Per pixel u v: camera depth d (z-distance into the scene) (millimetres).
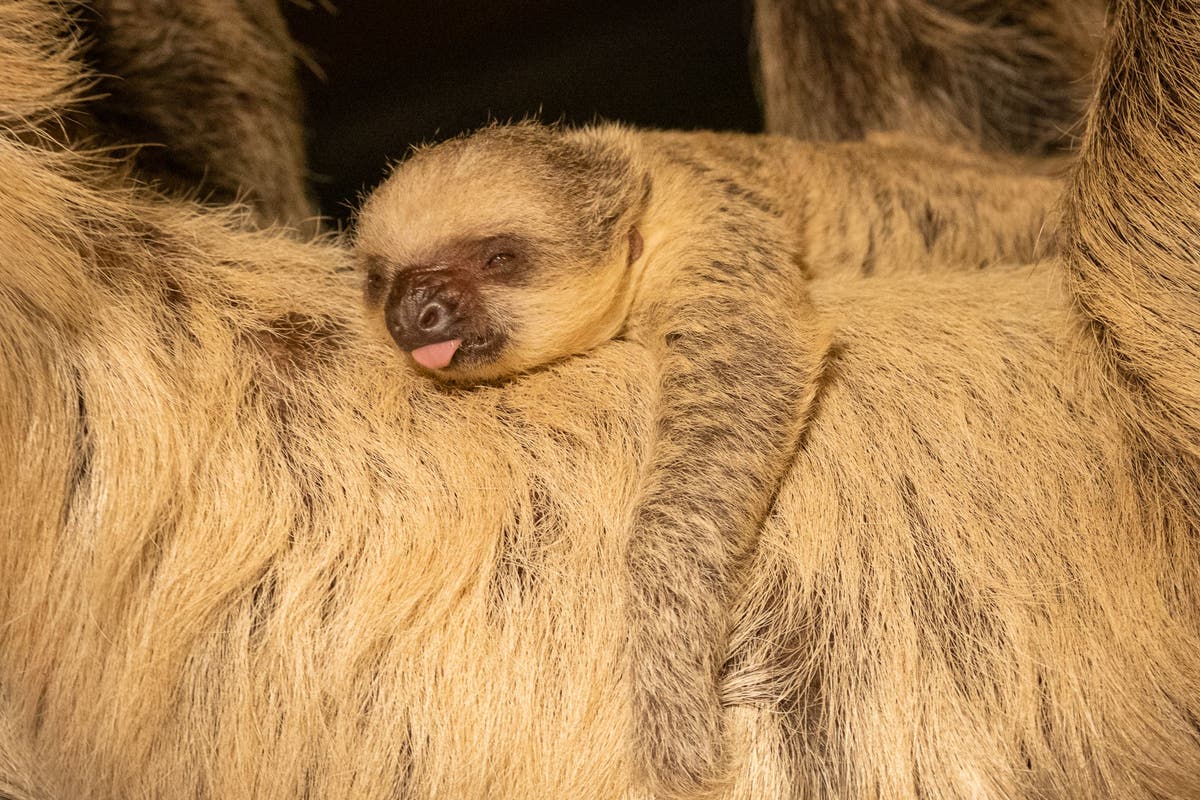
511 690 1046
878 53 1214
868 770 1038
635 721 1011
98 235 1061
